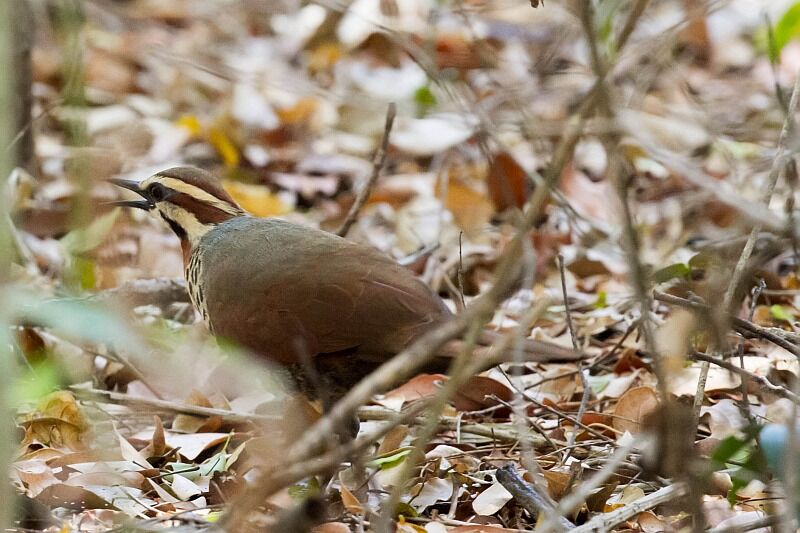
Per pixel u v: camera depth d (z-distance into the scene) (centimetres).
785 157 895
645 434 715
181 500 898
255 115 1783
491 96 1558
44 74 1789
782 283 1252
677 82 1659
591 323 1227
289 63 2059
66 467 926
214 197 1083
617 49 655
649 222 1451
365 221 1576
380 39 1858
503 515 863
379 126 1741
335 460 640
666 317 1192
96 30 2078
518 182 1437
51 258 1416
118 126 1756
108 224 1321
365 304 939
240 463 962
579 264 1353
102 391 1078
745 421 823
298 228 1027
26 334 1106
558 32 1678
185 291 1257
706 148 1562
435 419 650
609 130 611
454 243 1446
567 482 862
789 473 655
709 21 1938
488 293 629
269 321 958
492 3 1895
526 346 869
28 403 1015
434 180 1633
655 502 780
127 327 605
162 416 1085
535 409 1074
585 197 1483
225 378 1122
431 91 1688
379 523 687
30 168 1523
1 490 562
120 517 816
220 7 2283
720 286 835
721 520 823
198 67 1691
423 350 624
